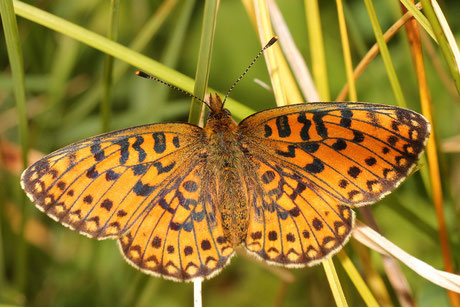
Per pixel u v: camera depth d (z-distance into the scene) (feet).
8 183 0.63
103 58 0.64
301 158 0.54
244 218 0.54
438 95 0.62
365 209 0.54
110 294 0.62
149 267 0.54
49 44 0.63
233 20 0.65
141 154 0.54
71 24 0.53
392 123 0.52
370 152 0.53
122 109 0.65
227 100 0.55
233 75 0.65
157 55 0.64
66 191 0.53
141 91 0.64
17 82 0.54
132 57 0.53
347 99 0.63
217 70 0.65
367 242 0.53
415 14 0.52
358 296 0.59
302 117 0.53
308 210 0.53
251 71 0.65
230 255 0.54
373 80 0.63
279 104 0.54
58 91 0.62
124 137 0.54
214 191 0.55
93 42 0.53
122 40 0.65
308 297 0.62
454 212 0.56
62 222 0.53
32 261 0.63
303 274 0.62
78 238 0.63
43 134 0.64
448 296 0.54
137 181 0.54
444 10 0.59
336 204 0.53
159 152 0.54
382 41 0.53
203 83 0.53
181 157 0.55
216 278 0.64
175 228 0.54
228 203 0.54
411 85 0.62
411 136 0.52
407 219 0.55
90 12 0.65
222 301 0.64
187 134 0.55
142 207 0.54
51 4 0.63
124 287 0.62
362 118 0.52
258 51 0.65
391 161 0.52
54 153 0.53
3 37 0.63
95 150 0.53
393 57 0.63
